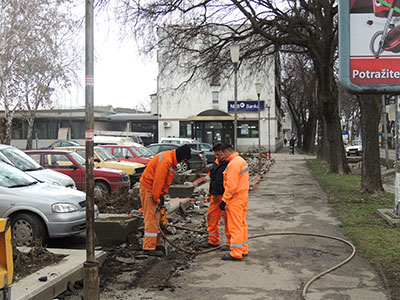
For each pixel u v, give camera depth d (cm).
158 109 4734
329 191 1345
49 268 514
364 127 1209
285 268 586
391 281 521
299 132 5672
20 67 2770
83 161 1302
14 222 712
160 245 683
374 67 506
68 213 715
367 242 708
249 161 2892
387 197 1154
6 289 320
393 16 502
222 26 1714
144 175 662
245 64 1870
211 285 521
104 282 534
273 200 1227
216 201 701
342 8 507
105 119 5197
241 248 629
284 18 1556
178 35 1577
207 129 4453
